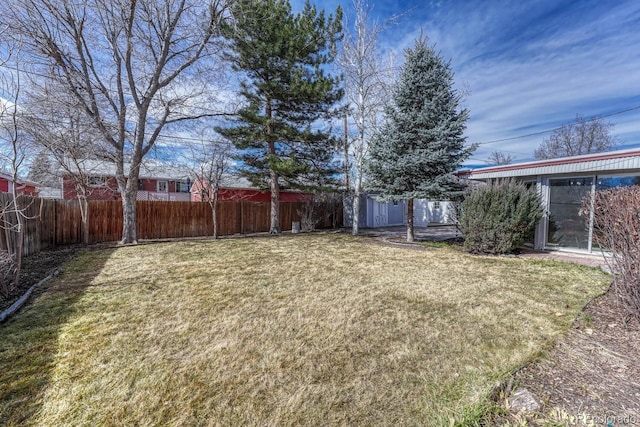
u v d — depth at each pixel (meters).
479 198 7.23
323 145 11.74
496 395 1.84
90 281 4.43
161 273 4.95
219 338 2.64
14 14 6.19
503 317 3.13
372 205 16.88
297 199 18.31
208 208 11.16
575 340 2.58
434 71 8.38
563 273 5.08
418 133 8.49
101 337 2.63
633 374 2.05
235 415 1.71
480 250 7.14
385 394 1.88
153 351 2.41
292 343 2.56
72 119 7.29
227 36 9.37
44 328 2.80
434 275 4.94
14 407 1.75
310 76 10.92
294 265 5.68
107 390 1.92
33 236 6.51
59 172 8.73
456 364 2.22
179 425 1.63
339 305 3.49
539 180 7.62
